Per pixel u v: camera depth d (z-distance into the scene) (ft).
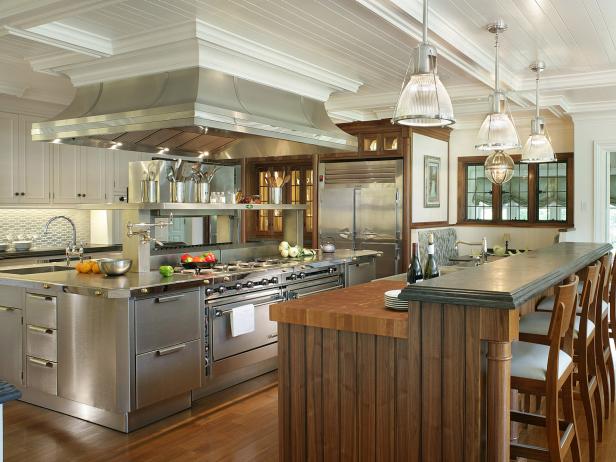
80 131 15.48
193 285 13.58
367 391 8.77
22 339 13.93
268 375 16.66
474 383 7.86
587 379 10.57
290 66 16.34
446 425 8.07
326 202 27.68
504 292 7.61
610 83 18.25
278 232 30.07
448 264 24.81
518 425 12.07
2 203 20.80
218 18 13.16
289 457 9.52
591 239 24.41
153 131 16.97
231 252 18.48
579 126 24.56
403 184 25.55
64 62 15.70
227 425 12.70
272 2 12.09
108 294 11.91
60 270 16.85
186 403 13.78
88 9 11.66
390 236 25.89
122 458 11.02
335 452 9.09
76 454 11.21
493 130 13.61
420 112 9.38
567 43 15.20
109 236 24.75
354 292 11.00
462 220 29.63
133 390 12.17
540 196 27.89
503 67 17.58
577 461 9.66
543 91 19.98
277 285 16.52
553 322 8.26
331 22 13.32
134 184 18.57
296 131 16.56
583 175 24.52
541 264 11.24
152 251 16.53
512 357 8.93
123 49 14.65
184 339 13.44
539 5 12.43
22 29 12.74
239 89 15.66
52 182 22.52
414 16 12.14
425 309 8.17
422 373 8.23
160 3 12.20
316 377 9.24
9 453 11.28
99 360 12.41
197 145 19.49
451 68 16.21
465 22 13.52
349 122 26.37
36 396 14.03
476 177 29.43
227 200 18.98
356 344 8.86
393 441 8.56
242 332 14.98
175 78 14.85
